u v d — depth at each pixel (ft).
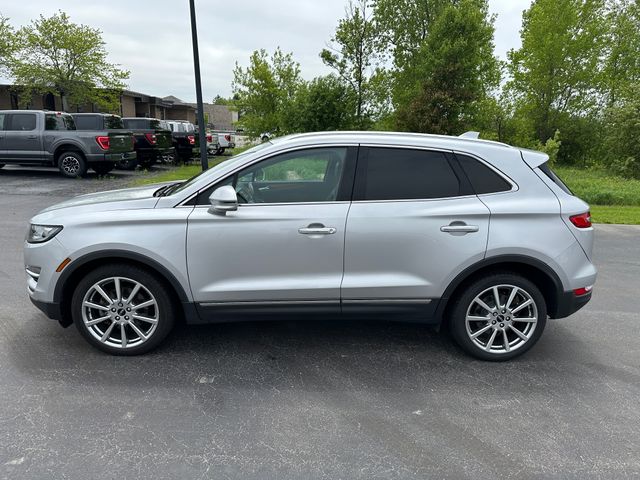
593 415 10.32
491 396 11.00
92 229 11.64
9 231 26.50
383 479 8.24
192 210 11.74
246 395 10.82
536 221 11.96
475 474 8.40
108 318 12.25
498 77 79.15
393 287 11.98
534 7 115.34
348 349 13.26
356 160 12.08
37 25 90.22
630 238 29.66
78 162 48.78
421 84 70.54
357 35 63.62
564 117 115.96
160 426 9.59
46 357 12.27
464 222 11.82
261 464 8.56
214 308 12.07
